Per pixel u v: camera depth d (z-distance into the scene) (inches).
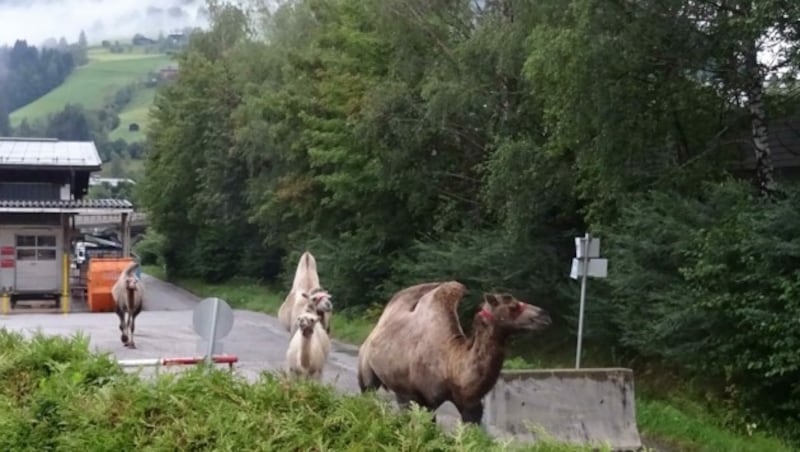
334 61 1258.6
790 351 583.5
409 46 1064.8
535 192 857.5
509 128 932.6
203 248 2172.7
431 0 1035.9
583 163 745.0
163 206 2394.2
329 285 1338.6
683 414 645.3
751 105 703.1
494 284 919.7
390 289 1224.2
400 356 432.8
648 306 709.9
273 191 1601.9
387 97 1059.3
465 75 954.7
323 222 1450.5
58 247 1737.2
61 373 415.5
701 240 644.7
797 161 832.3
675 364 724.7
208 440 346.6
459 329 423.5
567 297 860.6
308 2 1711.4
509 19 940.6
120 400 378.3
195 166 2234.3
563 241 913.5
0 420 383.6
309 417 352.2
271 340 1064.8
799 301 577.0
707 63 691.4
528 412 505.4
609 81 677.3
